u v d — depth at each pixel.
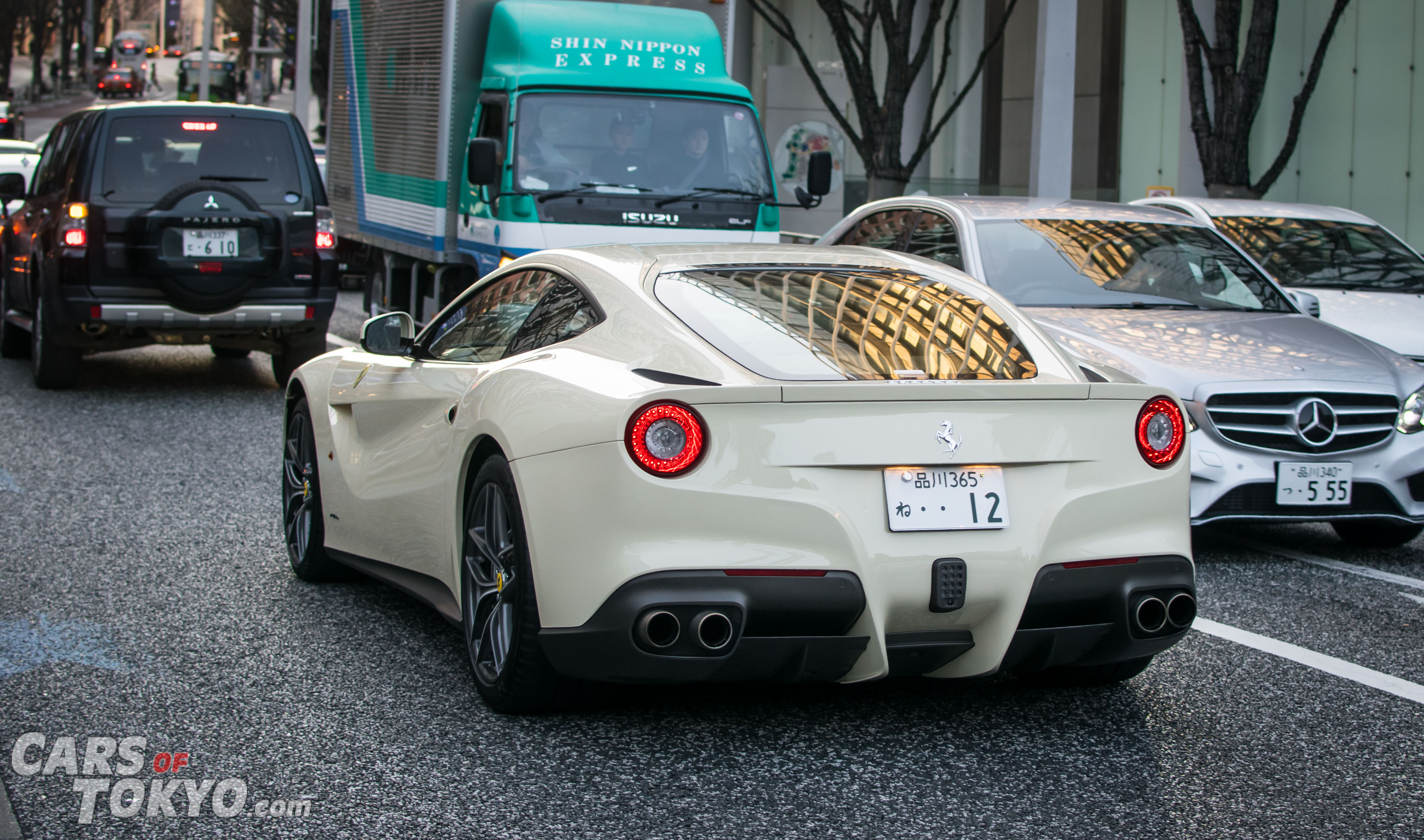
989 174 23.20
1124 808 3.57
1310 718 4.32
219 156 10.72
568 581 3.71
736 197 10.90
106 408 10.21
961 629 3.83
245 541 6.44
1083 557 3.85
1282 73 17.00
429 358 5.08
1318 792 3.71
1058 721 4.24
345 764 3.77
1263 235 9.73
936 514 3.72
